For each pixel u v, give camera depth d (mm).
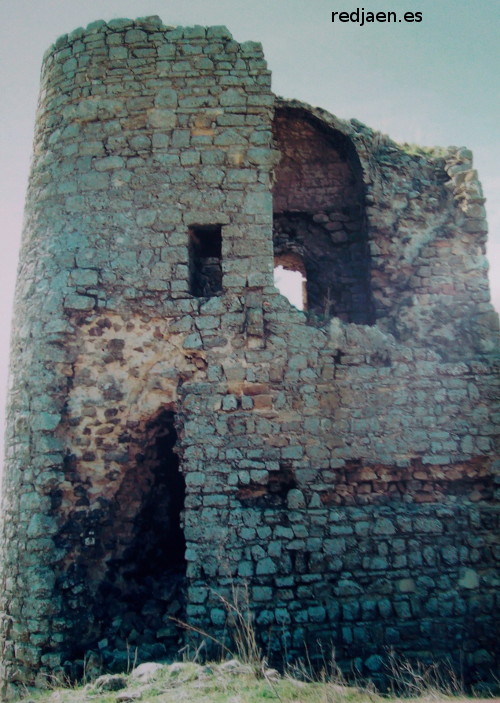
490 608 7730
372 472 8102
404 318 9352
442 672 7422
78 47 9328
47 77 9578
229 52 9141
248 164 8836
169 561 9000
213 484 7895
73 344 8336
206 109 8969
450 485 8172
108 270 8539
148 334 8406
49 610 7512
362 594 7664
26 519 7855
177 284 8492
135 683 6195
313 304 10984
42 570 7637
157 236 8633
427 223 10039
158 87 9039
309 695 5699
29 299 8688
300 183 11227
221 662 6793
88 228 8672
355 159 10430
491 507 8062
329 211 11148
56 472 7941
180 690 5754
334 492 8023
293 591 7625
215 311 8406
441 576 7789
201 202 8711
